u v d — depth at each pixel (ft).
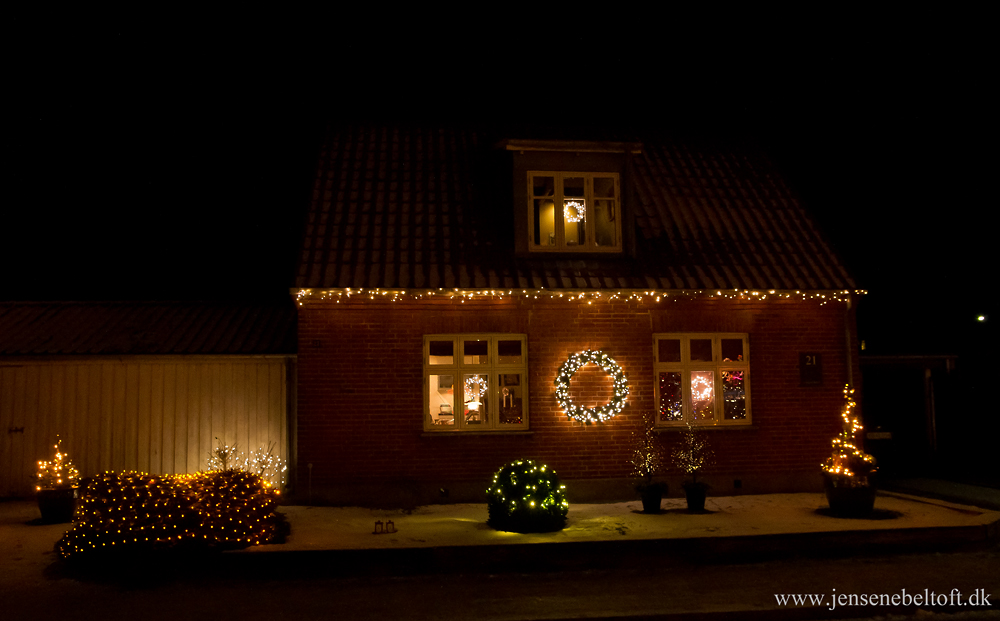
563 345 42.01
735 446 42.86
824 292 43.65
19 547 31.37
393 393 40.40
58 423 42.22
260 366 43.16
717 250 45.57
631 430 42.04
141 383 42.68
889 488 46.57
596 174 44.78
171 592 26.53
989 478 50.83
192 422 42.52
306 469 39.42
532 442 41.19
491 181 47.39
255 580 28.32
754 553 31.63
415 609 24.72
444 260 41.86
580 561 30.42
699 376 43.55
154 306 50.62
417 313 40.98
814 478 43.34
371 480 39.78
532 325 41.88
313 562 29.04
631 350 42.50
